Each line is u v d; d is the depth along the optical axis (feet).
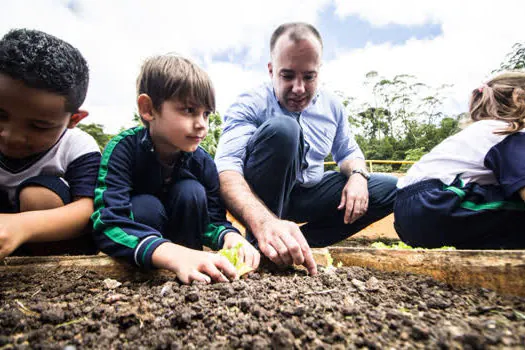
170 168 6.07
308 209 8.82
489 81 6.88
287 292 3.89
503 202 5.88
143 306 3.39
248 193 6.30
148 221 5.31
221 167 7.01
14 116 4.14
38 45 4.07
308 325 3.01
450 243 6.62
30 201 4.94
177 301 3.51
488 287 4.34
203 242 6.08
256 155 6.99
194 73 5.23
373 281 4.36
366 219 8.95
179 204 5.73
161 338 2.74
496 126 6.26
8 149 4.64
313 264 4.85
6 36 4.13
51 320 3.11
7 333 2.96
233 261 4.62
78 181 5.29
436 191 6.57
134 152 5.61
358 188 7.97
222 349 2.61
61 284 4.19
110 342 2.77
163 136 5.45
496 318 3.27
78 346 2.70
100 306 3.46
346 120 9.83
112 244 4.57
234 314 3.23
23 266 4.57
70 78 4.29
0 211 5.58
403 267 4.93
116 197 4.98
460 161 6.50
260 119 8.51
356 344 2.67
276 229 5.10
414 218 6.93
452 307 3.60
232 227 5.99
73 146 5.54
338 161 10.03
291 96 7.80
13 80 3.88
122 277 4.66
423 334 2.74
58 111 4.34
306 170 8.50
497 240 6.25
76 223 4.93
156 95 5.24
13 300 3.67
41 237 4.60
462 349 2.56
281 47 7.52
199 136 5.47
